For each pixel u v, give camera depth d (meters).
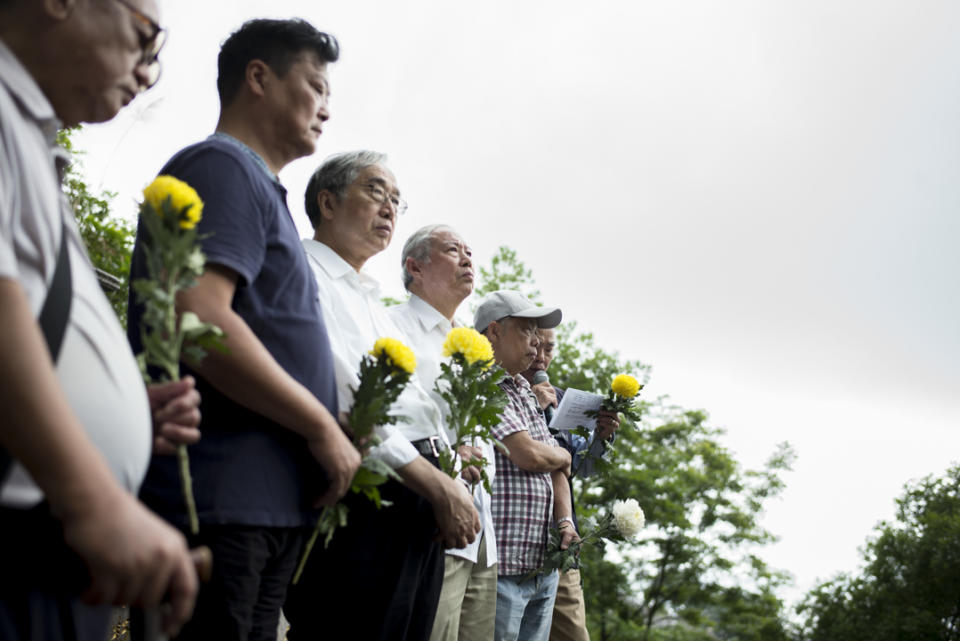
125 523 1.06
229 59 2.31
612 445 4.55
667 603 30.66
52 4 1.35
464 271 3.81
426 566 2.69
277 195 2.16
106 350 1.34
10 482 1.15
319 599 2.50
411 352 2.30
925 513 33.62
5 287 1.05
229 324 1.83
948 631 30.61
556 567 3.95
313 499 2.06
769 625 30.05
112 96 1.46
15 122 1.21
